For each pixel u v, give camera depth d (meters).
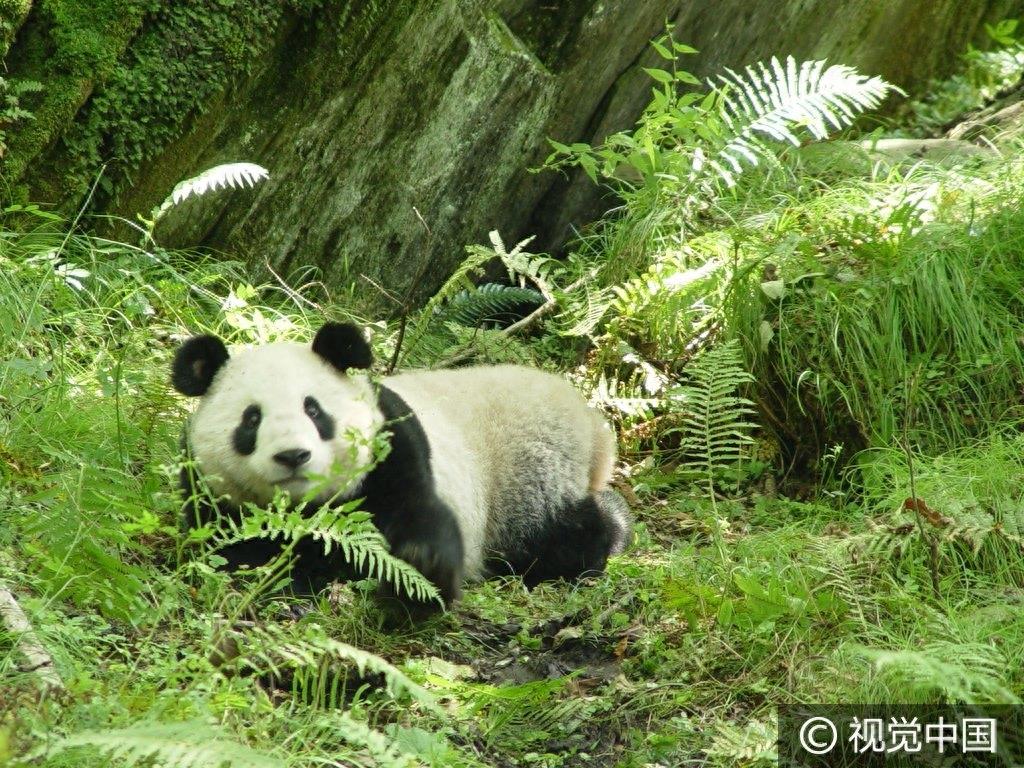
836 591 8.73
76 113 12.52
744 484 12.03
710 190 14.73
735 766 7.27
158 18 12.70
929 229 12.95
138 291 12.08
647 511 11.62
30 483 8.45
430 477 9.00
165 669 6.39
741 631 8.48
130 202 13.09
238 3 12.92
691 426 12.35
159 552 8.88
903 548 8.95
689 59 16.80
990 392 11.84
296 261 14.20
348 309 14.13
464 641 8.69
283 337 12.61
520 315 15.40
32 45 12.31
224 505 8.67
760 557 9.76
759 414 12.39
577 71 15.28
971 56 20.81
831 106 17.56
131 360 11.38
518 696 7.43
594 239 15.91
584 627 8.88
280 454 8.06
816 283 12.49
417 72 14.04
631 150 15.40
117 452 9.52
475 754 7.17
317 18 13.40
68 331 11.69
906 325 12.30
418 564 8.65
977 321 12.00
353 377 8.95
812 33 18.47
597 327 13.70
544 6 15.01
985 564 9.20
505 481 10.41
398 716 7.41
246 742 6.14
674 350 13.04
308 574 9.15
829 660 7.89
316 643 6.35
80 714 5.75
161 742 5.07
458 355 13.20
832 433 12.11
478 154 14.85
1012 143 15.28
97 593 7.26
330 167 14.02
